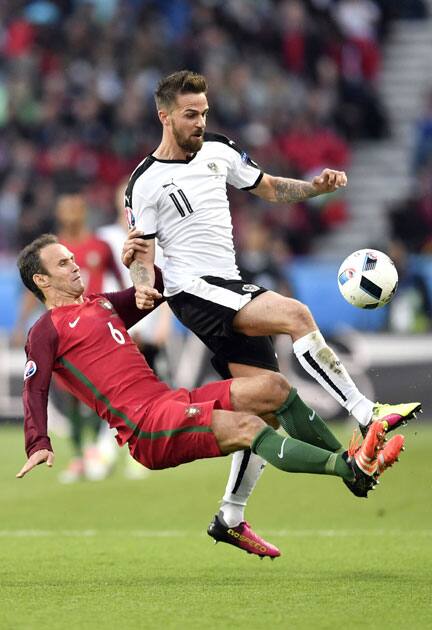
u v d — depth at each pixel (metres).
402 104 73.31
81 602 20.48
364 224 67.44
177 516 32.34
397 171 69.62
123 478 39.59
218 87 66.50
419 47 74.94
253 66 69.00
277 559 25.48
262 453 20.56
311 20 71.06
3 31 71.12
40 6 71.69
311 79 69.94
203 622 18.70
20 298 54.03
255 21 70.50
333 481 37.91
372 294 22.17
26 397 21.98
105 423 40.06
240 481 23.62
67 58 69.25
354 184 69.56
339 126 69.19
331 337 50.34
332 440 21.75
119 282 37.88
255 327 21.75
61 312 22.59
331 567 24.33
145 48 68.50
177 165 22.47
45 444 21.50
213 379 49.97
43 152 65.94
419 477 37.84
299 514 32.62
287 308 21.45
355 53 71.88
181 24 71.00
